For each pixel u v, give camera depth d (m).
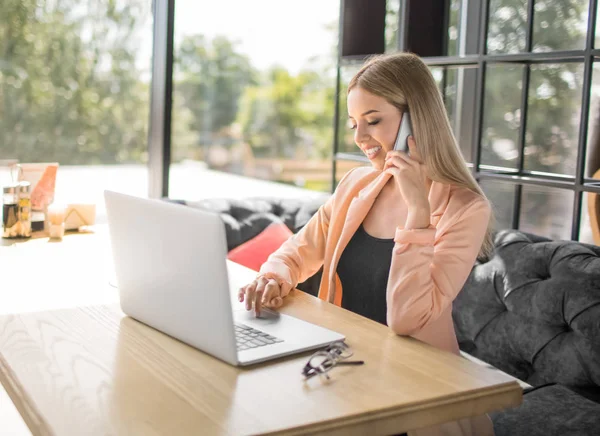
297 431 1.00
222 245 1.19
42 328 1.43
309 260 2.00
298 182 4.62
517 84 2.79
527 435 1.62
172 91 3.34
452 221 1.63
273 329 1.43
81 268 2.31
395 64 1.71
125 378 1.17
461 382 1.20
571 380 1.91
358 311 1.81
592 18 2.17
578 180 2.25
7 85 3.03
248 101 4.18
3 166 3.03
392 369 1.25
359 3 3.20
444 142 1.68
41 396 1.09
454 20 3.12
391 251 1.76
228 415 1.04
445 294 1.54
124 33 3.26
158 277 1.37
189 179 3.99
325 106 4.50
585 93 2.20
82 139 3.23
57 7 3.09
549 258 2.07
